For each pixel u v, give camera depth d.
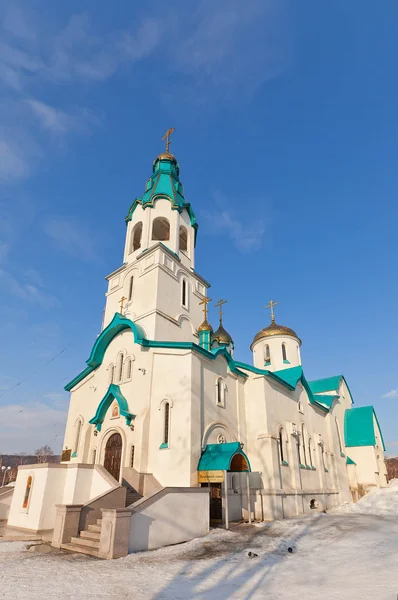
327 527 15.60
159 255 22.91
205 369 18.94
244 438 20.17
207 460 16.03
